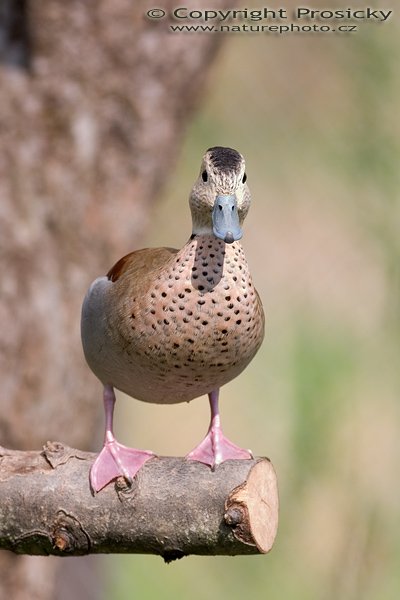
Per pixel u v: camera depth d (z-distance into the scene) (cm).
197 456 798
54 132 1155
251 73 1766
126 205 1181
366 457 1423
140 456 750
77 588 1371
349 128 1541
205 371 779
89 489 744
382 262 1580
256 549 715
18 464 764
